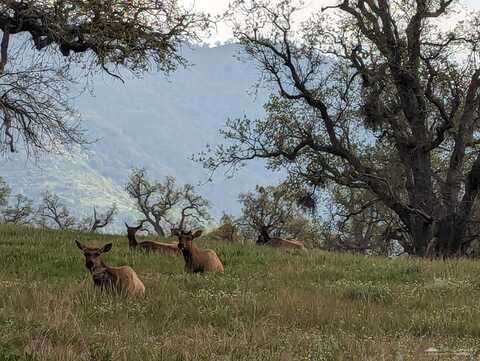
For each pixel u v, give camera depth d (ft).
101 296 72.95
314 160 199.82
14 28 131.34
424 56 191.62
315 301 73.67
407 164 195.62
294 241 159.84
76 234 145.89
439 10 186.60
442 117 186.60
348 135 195.11
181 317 65.21
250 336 54.34
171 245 121.39
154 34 136.77
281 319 65.87
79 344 49.85
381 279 99.71
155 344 50.65
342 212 237.45
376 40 189.88
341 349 50.96
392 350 50.44
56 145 139.03
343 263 116.57
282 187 208.85
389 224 248.93
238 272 100.48
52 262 105.81
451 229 185.26
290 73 196.54
